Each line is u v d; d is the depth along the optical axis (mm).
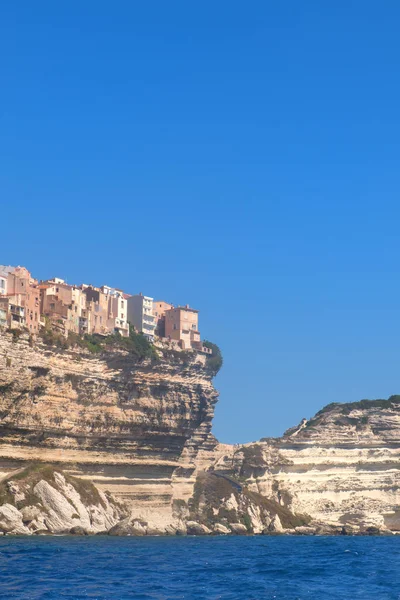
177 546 160500
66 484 180750
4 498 169375
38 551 128500
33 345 179750
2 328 172625
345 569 115688
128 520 192000
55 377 185125
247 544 180125
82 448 194500
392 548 176750
